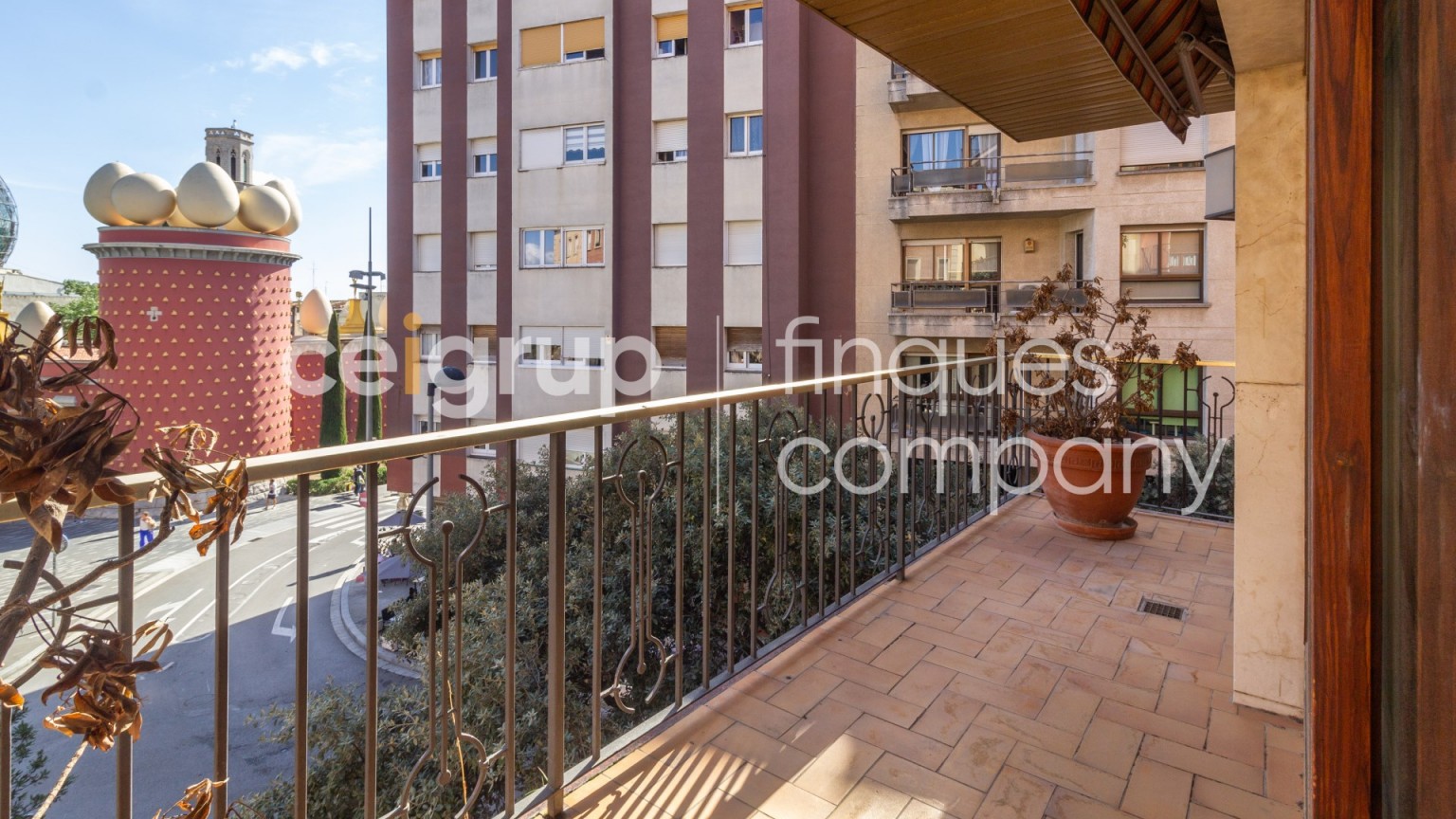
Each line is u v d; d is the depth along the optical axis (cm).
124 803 102
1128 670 225
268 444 2588
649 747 185
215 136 3328
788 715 200
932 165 1504
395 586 1753
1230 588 292
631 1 1706
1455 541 43
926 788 169
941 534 362
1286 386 196
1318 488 60
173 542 2123
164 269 2364
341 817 544
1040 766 177
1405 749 50
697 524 683
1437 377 45
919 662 231
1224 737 189
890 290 1530
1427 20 45
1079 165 1352
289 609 1630
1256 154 198
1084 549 343
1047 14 239
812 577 665
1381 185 55
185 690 1235
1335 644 59
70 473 58
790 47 1545
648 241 1714
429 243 1958
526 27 1803
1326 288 59
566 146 1794
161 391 2362
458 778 523
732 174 1617
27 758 730
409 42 1939
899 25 246
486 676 588
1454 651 44
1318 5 59
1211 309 1264
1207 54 250
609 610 659
